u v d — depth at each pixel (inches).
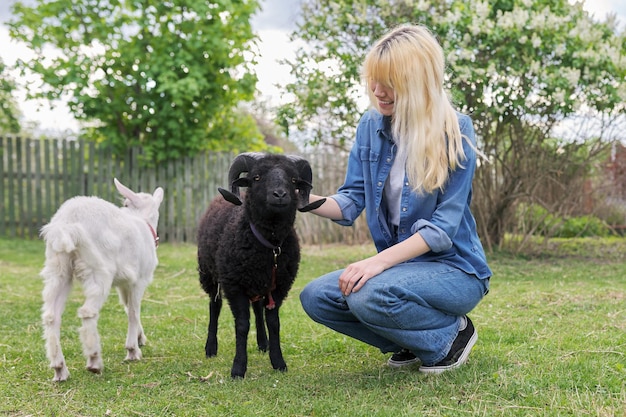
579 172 370.0
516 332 181.6
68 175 490.3
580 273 307.4
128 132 509.7
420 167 132.8
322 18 350.6
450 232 133.1
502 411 117.0
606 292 244.2
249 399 131.1
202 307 241.8
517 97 330.6
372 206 145.9
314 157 453.7
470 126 141.6
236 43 505.7
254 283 147.2
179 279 311.9
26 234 489.1
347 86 344.2
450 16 319.9
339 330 148.2
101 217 160.6
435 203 138.9
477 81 324.8
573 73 312.5
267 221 142.9
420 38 132.7
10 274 322.3
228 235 149.5
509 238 388.2
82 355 173.5
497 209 375.6
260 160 146.9
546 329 185.6
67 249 146.2
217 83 502.0
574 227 446.9
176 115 475.2
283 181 140.6
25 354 171.3
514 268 325.1
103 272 155.8
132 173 494.0
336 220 152.9
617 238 439.5
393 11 339.3
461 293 136.6
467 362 146.7
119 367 160.9
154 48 490.6
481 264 140.8
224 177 503.2
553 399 120.9
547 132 349.4
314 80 351.9
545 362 147.6
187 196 496.4
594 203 402.9
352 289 133.0
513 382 130.7
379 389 132.8
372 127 147.8
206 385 141.6
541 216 399.5
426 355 139.3
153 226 199.0
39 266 356.5
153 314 230.8
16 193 489.1
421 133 132.0
